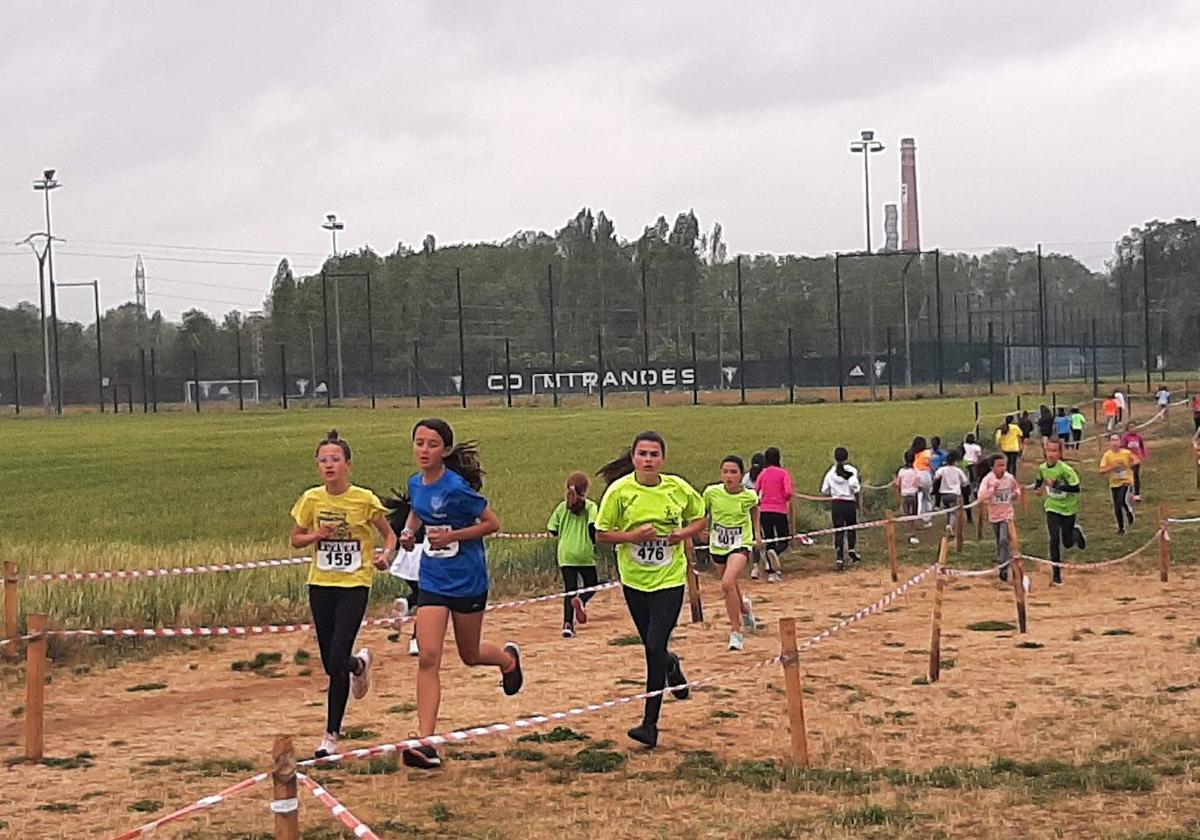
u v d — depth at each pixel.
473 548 9.87
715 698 12.27
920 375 101.44
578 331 131.75
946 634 15.68
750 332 130.38
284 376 94.75
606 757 10.11
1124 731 10.82
